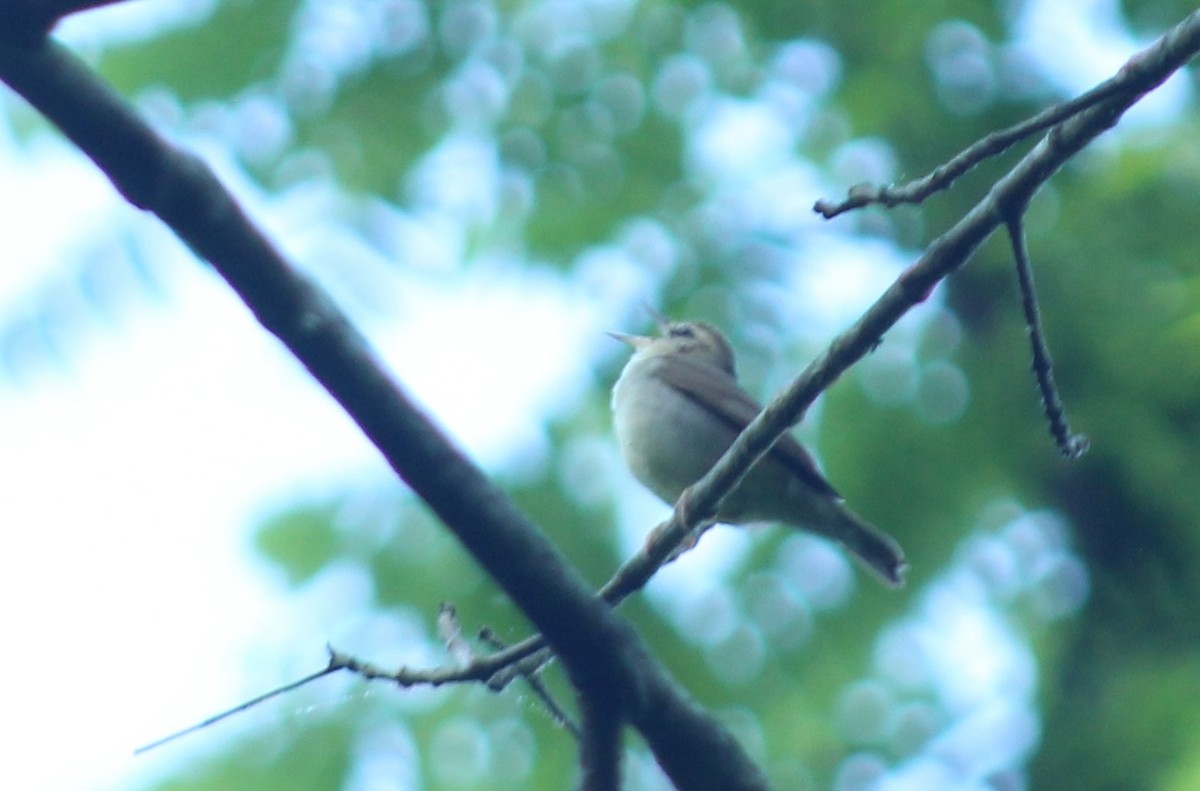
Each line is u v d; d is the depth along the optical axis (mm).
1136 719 11328
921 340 13188
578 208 14273
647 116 14609
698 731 5055
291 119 14227
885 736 12703
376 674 6160
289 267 4570
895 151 14109
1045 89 14000
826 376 6543
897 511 12562
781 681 12461
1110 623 12492
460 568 12227
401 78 14617
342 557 12445
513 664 6332
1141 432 12539
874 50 14320
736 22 14664
